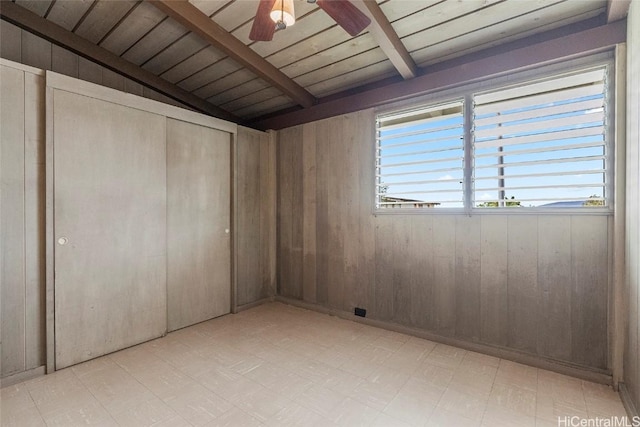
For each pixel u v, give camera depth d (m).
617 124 2.05
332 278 3.60
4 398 1.99
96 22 2.76
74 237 2.42
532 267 2.41
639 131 1.76
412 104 3.01
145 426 1.74
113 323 2.63
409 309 3.03
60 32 2.84
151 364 2.43
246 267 3.84
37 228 2.27
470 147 2.68
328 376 2.26
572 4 2.10
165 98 3.78
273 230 4.16
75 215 2.43
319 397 2.01
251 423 1.77
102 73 3.23
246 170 3.85
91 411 1.87
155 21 2.72
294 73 3.32
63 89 2.36
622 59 2.03
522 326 2.46
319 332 3.08
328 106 3.61
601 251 2.16
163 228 2.99
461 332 2.74
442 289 2.83
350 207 3.45
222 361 2.49
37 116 2.27
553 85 2.35
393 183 3.14
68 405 1.92
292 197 3.99
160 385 2.14
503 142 2.53
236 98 3.98
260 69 3.11
